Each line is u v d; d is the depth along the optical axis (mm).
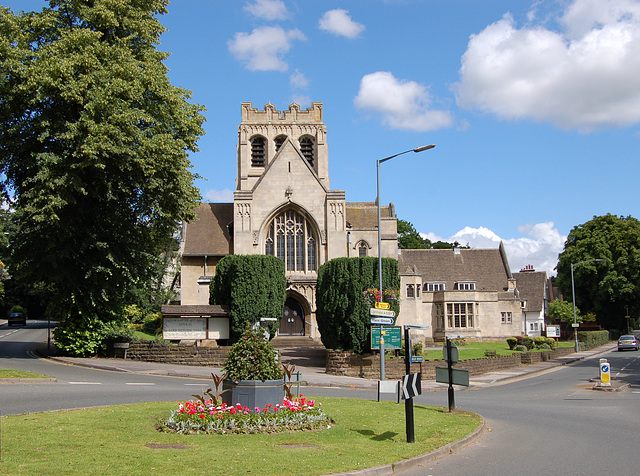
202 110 36094
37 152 30875
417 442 13508
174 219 35094
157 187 32438
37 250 32531
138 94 31172
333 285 36062
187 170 34406
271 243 54344
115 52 31344
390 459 11586
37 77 28703
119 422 14211
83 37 30359
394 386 20969
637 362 50094
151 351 34469
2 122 30828
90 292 33531
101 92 29438
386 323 26312
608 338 84812
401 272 60031
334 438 13578
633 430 16391
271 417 14406
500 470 11422
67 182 29250
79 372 28062
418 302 59938
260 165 64750
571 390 29094
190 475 9680
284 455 11438
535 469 11516
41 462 9992
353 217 60156
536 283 87875
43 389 21172
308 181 54594
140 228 35281
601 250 82438
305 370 36375
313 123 65000
